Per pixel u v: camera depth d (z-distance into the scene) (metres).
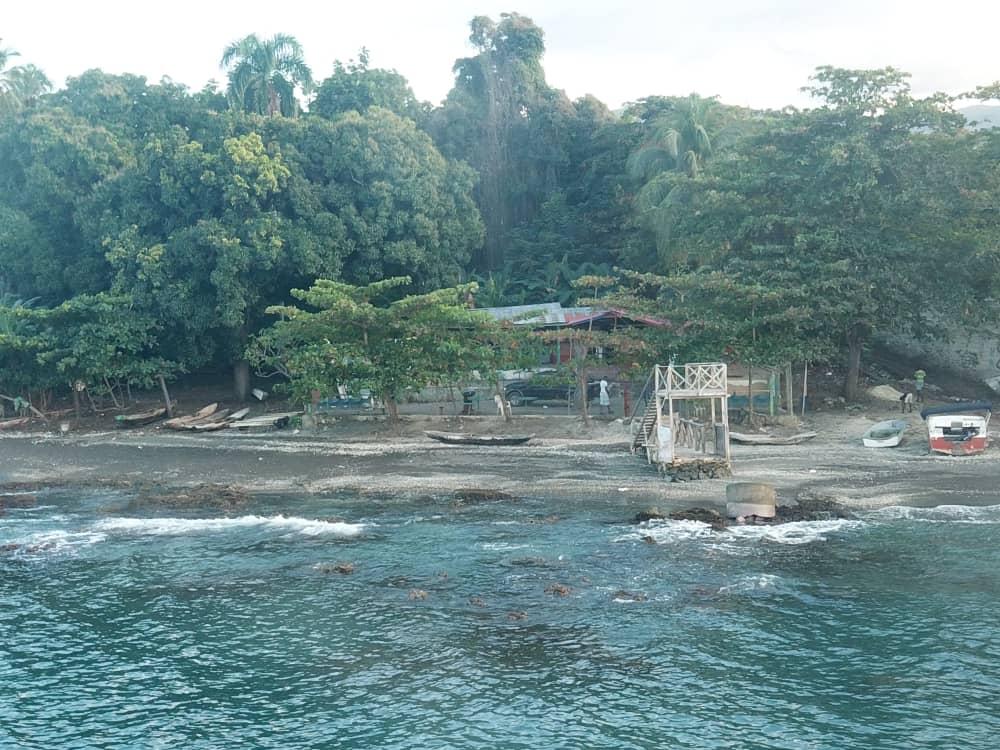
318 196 48.19
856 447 33.78
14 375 45.50
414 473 31.45
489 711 14.11
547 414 41.41
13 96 59.44
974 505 25.55
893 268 38.00
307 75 59.69
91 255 49.53
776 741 13.03
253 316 48.44
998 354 44.47
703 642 16.36
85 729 13.89
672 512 25.30
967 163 38.59
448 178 53.22
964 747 12.77
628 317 41.38
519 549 22.11
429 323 38.78
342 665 15.86
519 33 68.75
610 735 13.30
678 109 51.75
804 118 40.44
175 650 16.67
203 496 28.45
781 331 37.19
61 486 31.20
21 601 19.31
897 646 16.02
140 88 54.50
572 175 68.00
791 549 21.67
